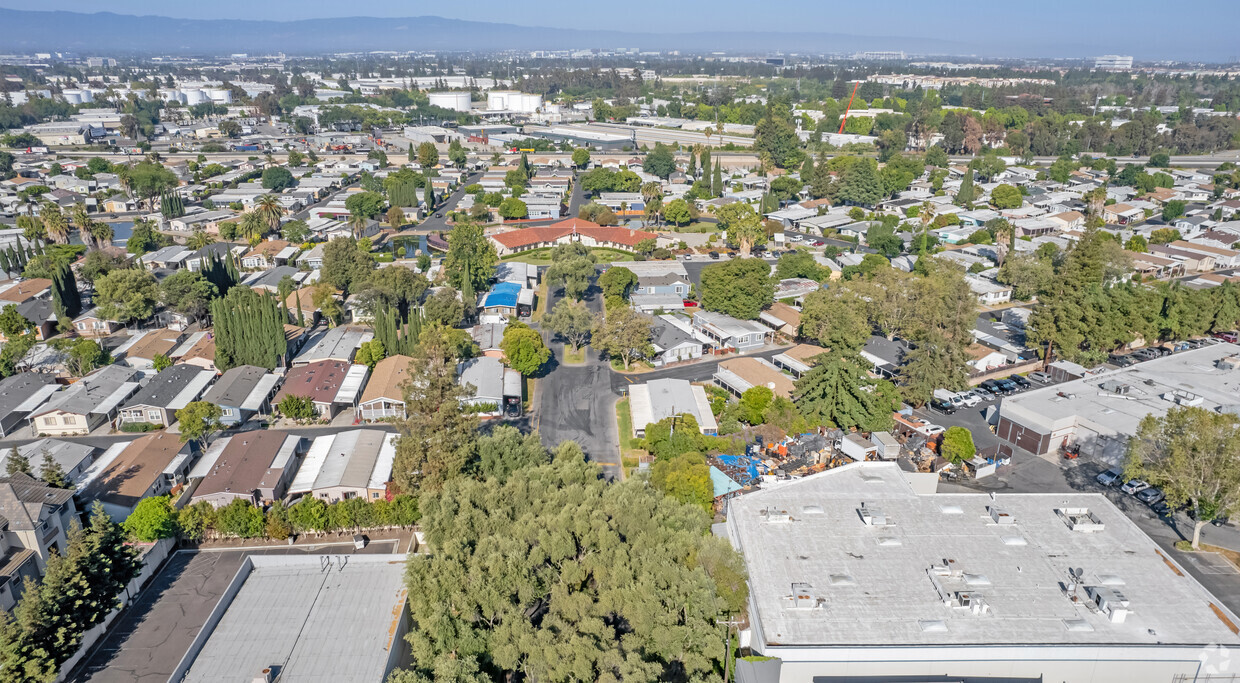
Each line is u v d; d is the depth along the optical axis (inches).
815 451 3863.2
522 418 4296.3
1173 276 6983.3
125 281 5457.7
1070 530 2709.2
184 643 2522.1
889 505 2871.6
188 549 3107.8
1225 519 3309.5
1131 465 3260.3
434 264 7249.0
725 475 3555.6
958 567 2470.5
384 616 2416.3
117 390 4407.0
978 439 4141.2
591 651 2137.1
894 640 2138.3
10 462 3275.1
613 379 4827.8
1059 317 4867.1
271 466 3570.4
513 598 2455.7
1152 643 2117.4
